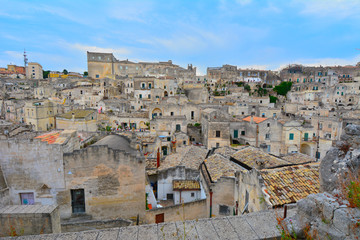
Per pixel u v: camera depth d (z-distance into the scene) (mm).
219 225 7754
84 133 32500
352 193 6199
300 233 6844
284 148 48250
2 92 89625
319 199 6707
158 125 52281
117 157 16969
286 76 130750
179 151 35250
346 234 5660
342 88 90062
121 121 63000
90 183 16875
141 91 92500
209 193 20797
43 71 160125
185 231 7406
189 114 64688
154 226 7676
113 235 7254
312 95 93938
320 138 50188
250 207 15070
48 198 16531
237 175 18641
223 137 43375
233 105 72875
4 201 15789
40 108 58000
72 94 92000
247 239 7078
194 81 121562
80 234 7316
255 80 124375
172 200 26422
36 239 7121
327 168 8867
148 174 26953
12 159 16062
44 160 16250
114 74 119688
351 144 8859
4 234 10109
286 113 85562
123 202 17438
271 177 14344
